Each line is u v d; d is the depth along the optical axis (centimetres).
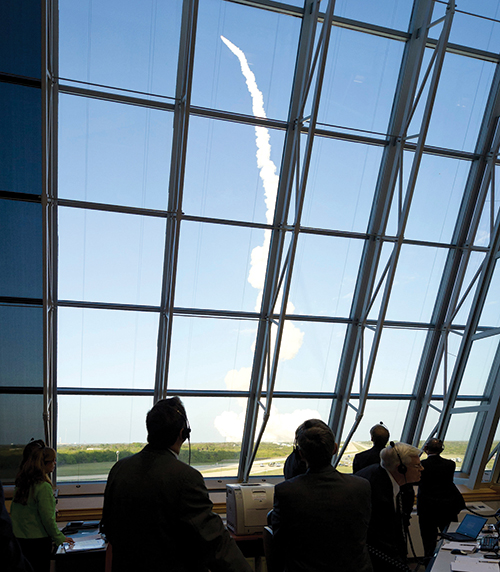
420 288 841
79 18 589
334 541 218
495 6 727
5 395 661
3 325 634
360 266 798
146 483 182
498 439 851
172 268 661
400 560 275
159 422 195
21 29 529
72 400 712
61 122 614
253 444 804
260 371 782
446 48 697
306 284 781
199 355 758
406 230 807
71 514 668
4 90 545
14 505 432
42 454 436
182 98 631
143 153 654
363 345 801
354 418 849
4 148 573
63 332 687
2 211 585
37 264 625
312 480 229
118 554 184
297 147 689
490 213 815
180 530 181
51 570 530
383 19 695
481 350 859
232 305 755
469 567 354
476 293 829
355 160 745
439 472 554
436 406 889
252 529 471
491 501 854
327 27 609
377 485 287
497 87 763
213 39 643
